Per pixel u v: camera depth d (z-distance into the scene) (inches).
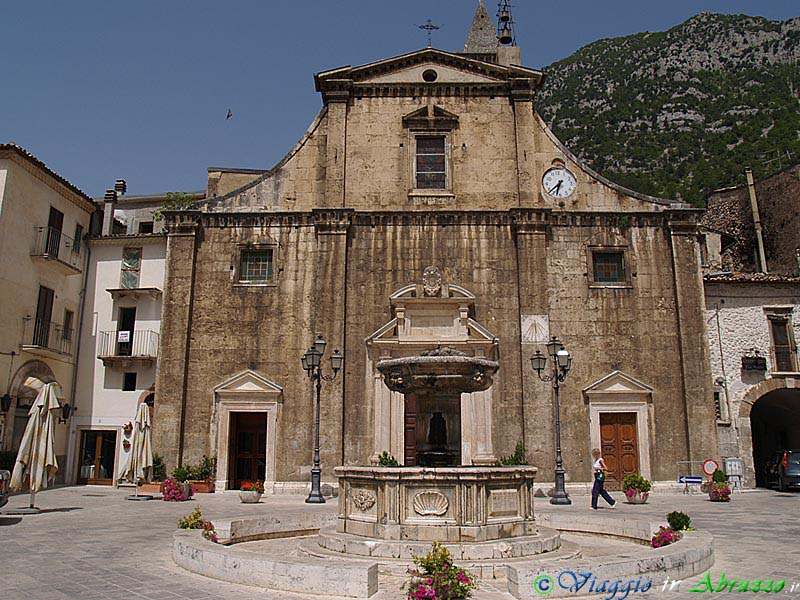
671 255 1019.9
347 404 964.0
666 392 976.3
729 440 1064.8
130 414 1178.0
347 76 1082.7
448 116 1067.9
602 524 554.9
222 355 995.9
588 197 1044.5
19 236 1070.4
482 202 1043.3
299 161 1061.8
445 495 428.1
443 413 577.9
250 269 1034.7
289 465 956.0
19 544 500.7
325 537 449.7
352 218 1025.5
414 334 983.6
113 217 1333.7
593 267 1023.0
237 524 502.3
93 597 331.9
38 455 729.0
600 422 965.8
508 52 1411.2
